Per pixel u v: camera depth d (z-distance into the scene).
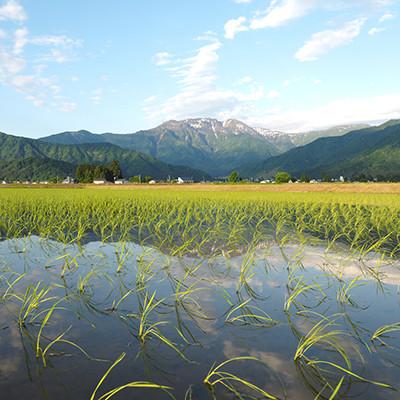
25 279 7.44
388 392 3.55
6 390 3.56
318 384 3.70
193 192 51.59
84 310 5.72
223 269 8.38
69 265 8.64
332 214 19.94
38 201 25.73
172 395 3.50
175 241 12.11
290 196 38.41
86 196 34.22
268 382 3.72
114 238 12.55
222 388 3.62
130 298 6.30
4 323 5.22
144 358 4.23
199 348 4.48
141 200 28.38
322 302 6.17
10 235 12.92
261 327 5.11
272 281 7.41
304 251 10.54
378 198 33.44
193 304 6.02
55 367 4.01
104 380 3.76
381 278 7.65
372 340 4.71
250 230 14.88
